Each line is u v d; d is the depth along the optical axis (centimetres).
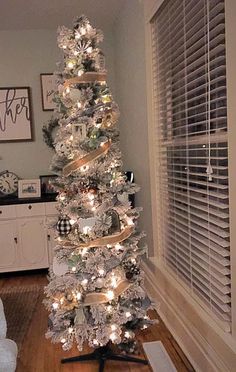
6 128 394
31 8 329
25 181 382
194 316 198
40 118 400
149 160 280
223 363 163
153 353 208
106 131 195
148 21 261
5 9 329
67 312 187
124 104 363
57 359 209
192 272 209
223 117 163
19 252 362
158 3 235
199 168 204
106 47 403
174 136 239
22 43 390
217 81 167
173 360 200
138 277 198
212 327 174
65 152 193
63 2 320
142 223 314
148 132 277
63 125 197
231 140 149
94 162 190
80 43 192
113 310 186
